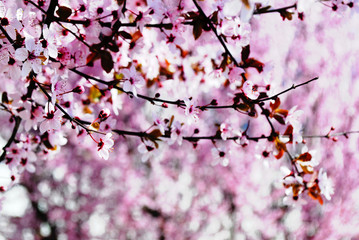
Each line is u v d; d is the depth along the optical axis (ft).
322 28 22.59
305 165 7.10
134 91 6.45
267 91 7.22
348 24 22.41
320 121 24.38
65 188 31.78
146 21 6.55
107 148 5.93
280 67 22.84
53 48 5.38
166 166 31.71
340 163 24.31
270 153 7.49
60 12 5.76
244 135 7.47
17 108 7.58
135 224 32.19
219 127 7.52
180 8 6.58
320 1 7.17
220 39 6.49
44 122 5.57
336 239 25.50
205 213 31.50
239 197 29.45
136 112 30.83
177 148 30.53
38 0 6.34
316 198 7.23
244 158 27.89
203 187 31.50
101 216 32.60
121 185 31.81
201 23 6.45
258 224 29.09
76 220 32.12
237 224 29.71
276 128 25.72
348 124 24.93
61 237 31.96
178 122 7.23
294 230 27.55
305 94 24.22
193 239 31.53
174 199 31.71
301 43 22.94
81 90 5.94
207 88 9.52
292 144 7.02
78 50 6.61
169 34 6.80
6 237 30.55
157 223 32.07
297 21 20.49
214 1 6.55
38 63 5.08
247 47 6.76
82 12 6.45
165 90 9.50
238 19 6.25
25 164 8.30
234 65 7.02
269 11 6.69
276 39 21.39
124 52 7.90
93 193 31.94
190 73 9.36
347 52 23.62
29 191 29.71
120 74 8.29
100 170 31.55
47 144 8.11
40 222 31.45
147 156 7.22
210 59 8.96
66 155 29.09
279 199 28.66
